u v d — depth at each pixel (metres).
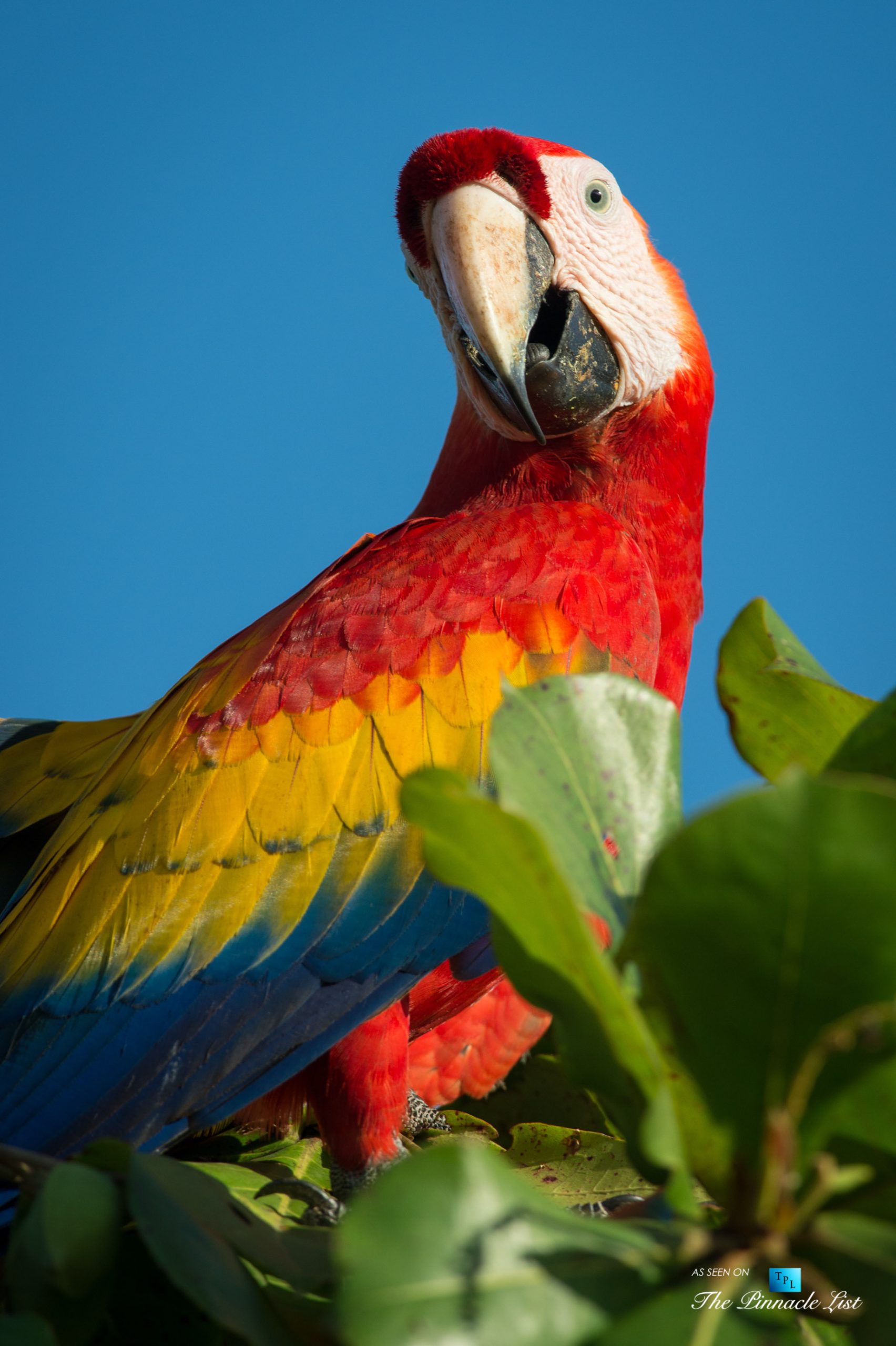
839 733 2.83
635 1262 1.75
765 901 1.70
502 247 6.98
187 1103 5.16
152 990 5.25
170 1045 5.19
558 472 7.16
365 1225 1.63
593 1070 1.93
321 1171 5.62
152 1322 2.59
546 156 7.27
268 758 5.63
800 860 1.67
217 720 5.79
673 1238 1.80
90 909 5.43
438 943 5.52
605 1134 6.14
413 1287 1.61
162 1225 2.04
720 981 1.78
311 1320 2.09
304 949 5.39
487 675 5.80
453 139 7.12
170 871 5.43
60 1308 2.01
